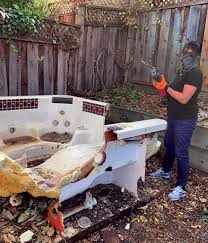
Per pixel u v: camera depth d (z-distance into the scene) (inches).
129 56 218.4
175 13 187.2
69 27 183.3
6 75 158.1
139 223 102.8
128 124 106.1
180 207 113.5
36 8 217.0
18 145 129.5
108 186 117.9
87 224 94.0
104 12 200.4
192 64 106.8
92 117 139.8
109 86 217.9
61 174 94.2
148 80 208.8
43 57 172.7
